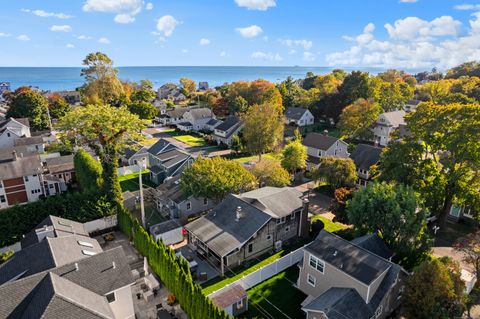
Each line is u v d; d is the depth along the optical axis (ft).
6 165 158.92
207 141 283.79
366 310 77.25
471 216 137.08
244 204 119.24
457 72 511.81
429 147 136.56
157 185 180.55
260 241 112.57
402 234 99.60
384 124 262.06
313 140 216.74
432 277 74.59
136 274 99.91
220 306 81.10
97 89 312.29
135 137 160.76
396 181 127.34
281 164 182.19
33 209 115.24
